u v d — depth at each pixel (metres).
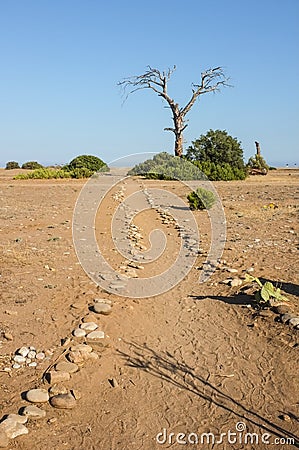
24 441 3.27
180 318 5.52
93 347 4.66
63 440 3.33
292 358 4.39
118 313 5.54
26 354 4.45
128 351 4.66
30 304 5.69
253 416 3.65
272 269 7.23
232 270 7.25
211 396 3.92
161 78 38.22
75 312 5.49
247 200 17.61
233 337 4.93
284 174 40.00
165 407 3.77
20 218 12.73
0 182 28.72
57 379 4.01
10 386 3.93
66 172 33.47
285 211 14.20
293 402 3.81
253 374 4.22
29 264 7.53
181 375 4.23
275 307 5.41
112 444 3.32
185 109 38.34
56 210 14.53
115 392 3.96
